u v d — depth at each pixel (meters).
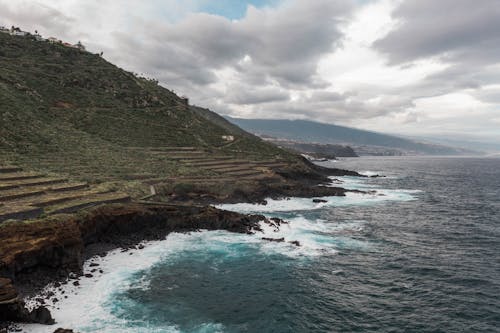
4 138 80.94
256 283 38.31
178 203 68.00
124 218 51.84
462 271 42.81
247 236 55.47
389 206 85.44
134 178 80.25
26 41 163.50
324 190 99.19
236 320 30.58
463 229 63.53
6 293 27.38
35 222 37.44
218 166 109.56
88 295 33.78
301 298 35.09
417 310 33.28
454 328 30.14
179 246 50.06
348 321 31.14
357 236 57.44
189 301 33.66
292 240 54.09
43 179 60.50
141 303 32.78
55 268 37.06
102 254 44.56
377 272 42.28
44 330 27.11
